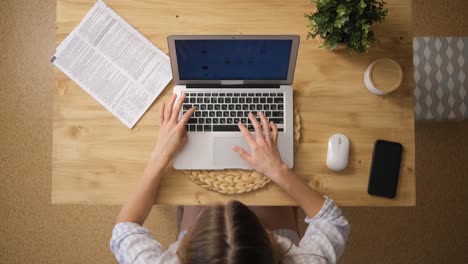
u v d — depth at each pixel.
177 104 1.01
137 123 1.07
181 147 1.03
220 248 0.64
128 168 1.06
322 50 1.09
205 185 1.04
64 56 1.07
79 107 1.07
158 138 1.03
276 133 1.02
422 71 1.32
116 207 1.71
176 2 1.10
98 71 1.07
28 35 1.78
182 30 1.10
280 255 0.85
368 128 1.08
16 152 1.74
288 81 1.03
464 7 1.80
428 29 1.80
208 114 1.04
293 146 1.05
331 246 0.92
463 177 1.74
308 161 1.06
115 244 0.93
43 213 1.71
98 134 1.06
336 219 0.97
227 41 0.94
